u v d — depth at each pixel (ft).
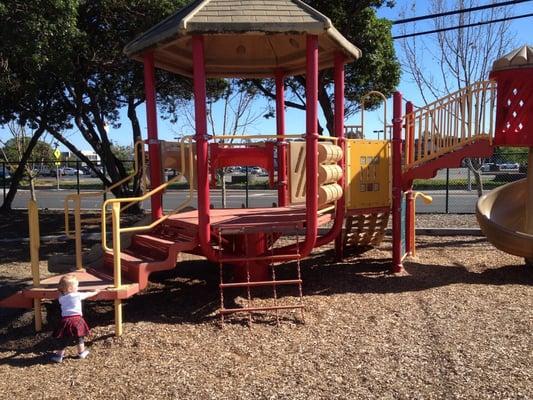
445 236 39.19
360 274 26.58
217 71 29.04
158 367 15.31
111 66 43.80
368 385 13.74
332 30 19.83
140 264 18.80
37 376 15.16
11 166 84.74
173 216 24.02
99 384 14.40
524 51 24.22
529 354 15.47
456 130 25.73
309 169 19.92
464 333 17.37
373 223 29.37
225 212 25.40
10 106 47.32
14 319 19.39
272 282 19.52
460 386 13.52
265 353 16.16
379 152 25.75
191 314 20.34
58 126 56.90
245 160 28.58
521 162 83.92
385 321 18.84
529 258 27.07
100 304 21.79
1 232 46.32
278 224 20.59
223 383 14.11
